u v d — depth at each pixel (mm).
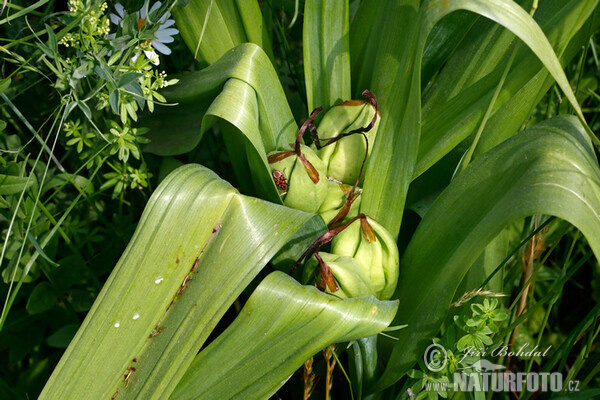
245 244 286
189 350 278
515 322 316
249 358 285
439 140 321
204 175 294
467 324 302
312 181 312
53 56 301
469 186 299
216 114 303
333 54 337
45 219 331
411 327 311
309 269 306
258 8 344
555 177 271
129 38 312
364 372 323
